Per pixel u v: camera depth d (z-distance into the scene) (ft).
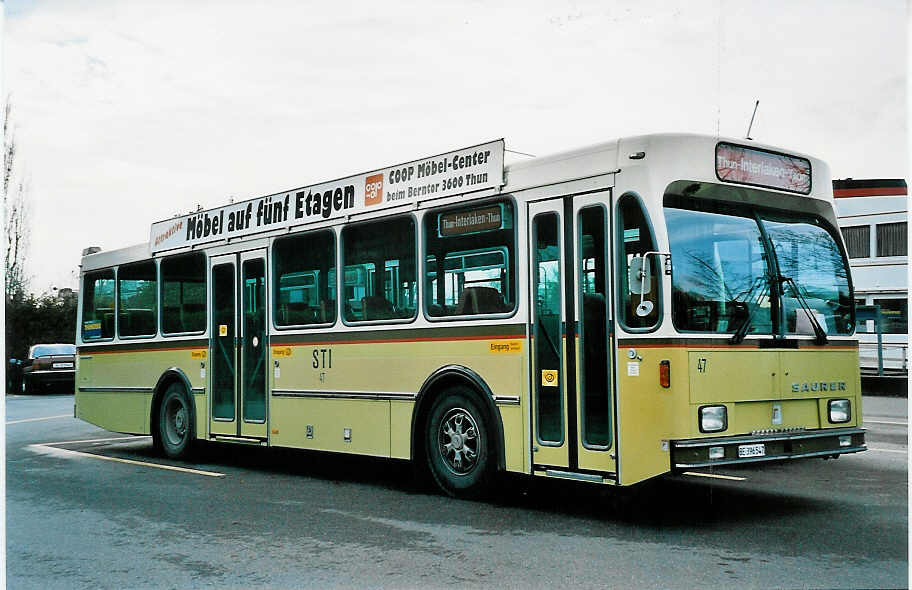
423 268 29.99
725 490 29.96
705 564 19.97
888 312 68.39
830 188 27.81
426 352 29.63
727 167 25.05
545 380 25.94
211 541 23.62
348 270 33.01
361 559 21.20
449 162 29.43
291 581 19.54
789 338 25.11
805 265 26.21
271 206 36.86
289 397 35.22
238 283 38.27
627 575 19.21
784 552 20.97
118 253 46.52
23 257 138.72
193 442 40.68
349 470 37.22
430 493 30.32
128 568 21.12
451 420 29.14
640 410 23.34
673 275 23.21
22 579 20.39
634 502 27.96
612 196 24.49
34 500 30.53
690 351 22.98
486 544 22.39
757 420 24.17
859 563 19.90
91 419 47.42
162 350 42.60
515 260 26.94
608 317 24.31
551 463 25.63
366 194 32.53
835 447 25.40
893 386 66.28
